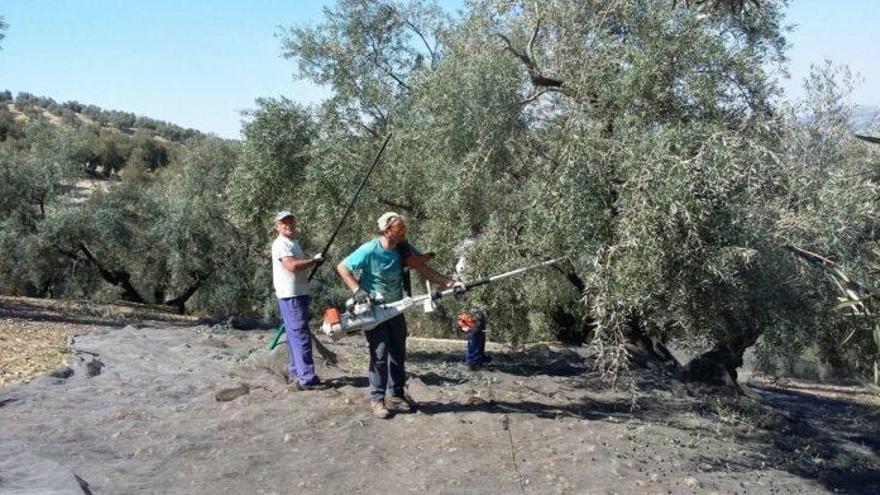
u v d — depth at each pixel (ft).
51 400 22.68
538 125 25.94
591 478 17.93
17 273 67.56
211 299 82.38
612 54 23.95
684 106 23.66
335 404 22.52
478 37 26.84
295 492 16.62
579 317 37.65
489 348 38.70
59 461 17.70
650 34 23.59
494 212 25.81
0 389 23.62
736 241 19.08
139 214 76.43
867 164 24.66
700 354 28.96
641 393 27.04
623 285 19.06
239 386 23.95
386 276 22.31
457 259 28.60
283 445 19.30
